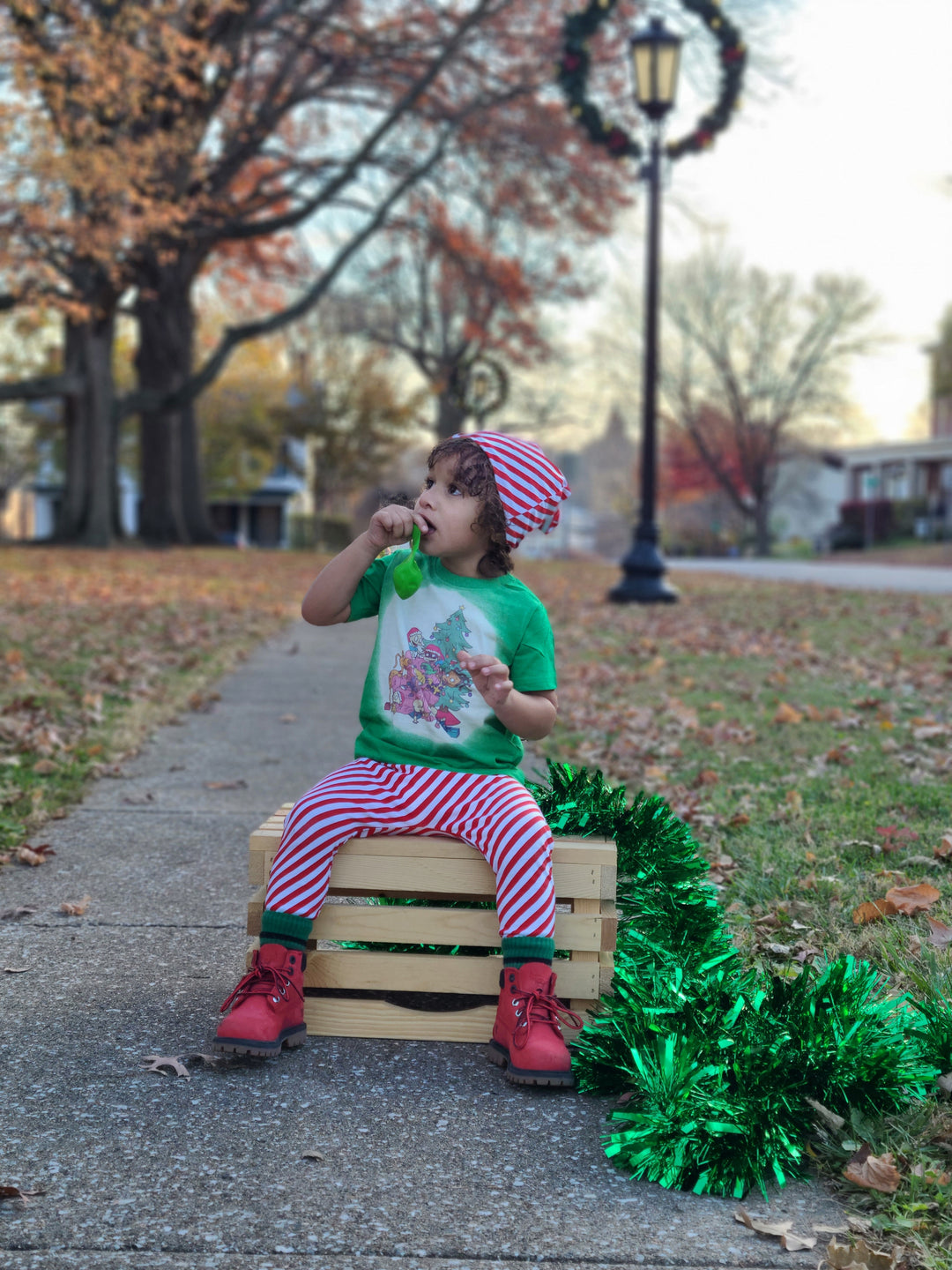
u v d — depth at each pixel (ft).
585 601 46.65
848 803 14.03
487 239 84.33
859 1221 5.96
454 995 9.09
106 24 51.29
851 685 24.14
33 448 151.43
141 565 60.49
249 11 65.10
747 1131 6.42
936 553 117.08
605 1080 7.43
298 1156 6.57
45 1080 7.43
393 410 150.51
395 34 71.92
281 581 53.57
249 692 23.72
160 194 63.36
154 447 87.30
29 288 59.57
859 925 10.12
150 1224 5.82
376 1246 5.72
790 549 173.47
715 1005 7.38
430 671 8.25
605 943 8.13
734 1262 5.69
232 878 11.81
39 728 17.83
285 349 148.87
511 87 73.15
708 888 9.23
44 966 9.42
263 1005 7.78
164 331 84.94
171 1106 7.13
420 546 8.22
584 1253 5.74
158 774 16.35
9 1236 5.68
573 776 9.55
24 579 47.16
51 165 49.57
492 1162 6.60
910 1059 7.04
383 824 8.09
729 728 19.12
